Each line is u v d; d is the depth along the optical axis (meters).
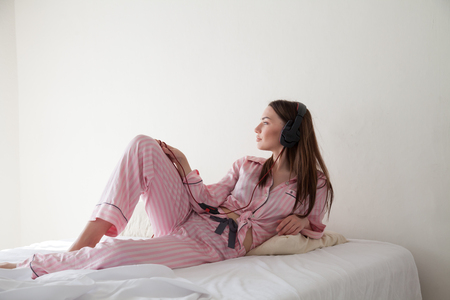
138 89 2.70
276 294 0.75
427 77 1.57
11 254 1.43
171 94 2.50
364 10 1.75
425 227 1.55
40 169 3.30
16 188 3.42
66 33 3.22
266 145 1.50
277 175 1.47
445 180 1.51
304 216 1.39
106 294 0.67
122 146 2.77
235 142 2.17
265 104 2.06
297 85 1.95
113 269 0.79
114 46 2.88
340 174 1.80
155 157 1.21
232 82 2.21
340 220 1.79
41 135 3.32
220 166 2.22
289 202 1.38
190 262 1.11
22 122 3.47
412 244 1.58
